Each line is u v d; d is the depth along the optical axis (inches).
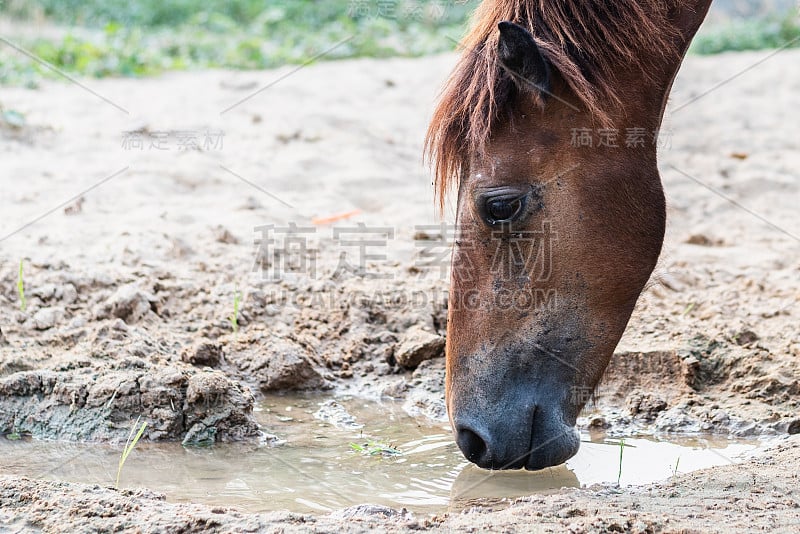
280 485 238.8
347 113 645.9
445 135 226.5
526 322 224.7
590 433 279.6
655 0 231.8
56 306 326.6
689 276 385.7
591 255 225.1
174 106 637.9
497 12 232.4
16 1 1015.0
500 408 223.0
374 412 296.7
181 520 195.6
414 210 461.7
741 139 628.4
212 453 261.1
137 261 368.8
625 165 227.6
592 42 226.4
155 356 299.7
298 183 487.8
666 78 235.5
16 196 433.4
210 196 461.4
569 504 207.5
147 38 981.2
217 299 346.0
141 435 268.4
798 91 780.0
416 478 245.1
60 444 265.6
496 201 220.8
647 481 243.4
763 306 355.9
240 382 297.6
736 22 1211.9
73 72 758.5
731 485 221.6
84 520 196.1
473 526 193.6
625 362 306.7
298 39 1020.5
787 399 288.8
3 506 204.7
